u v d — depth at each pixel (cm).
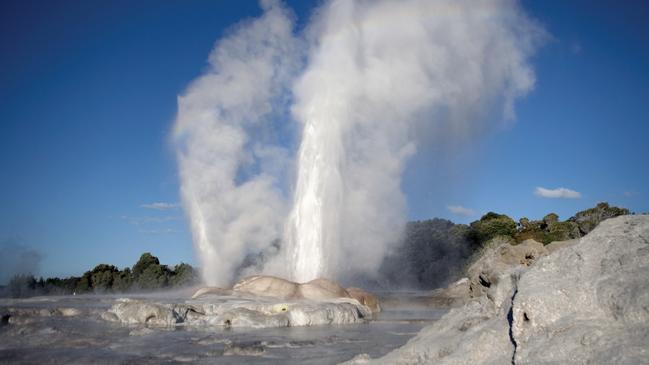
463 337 1199
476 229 9975
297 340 2023
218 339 2033
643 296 880
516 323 1005
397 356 1298
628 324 876
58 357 1647
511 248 4322
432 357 1214
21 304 3186
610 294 936
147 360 1606
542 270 1089
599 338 868
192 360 1609
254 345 1825
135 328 2358
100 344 1908
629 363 773
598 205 9700
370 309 3300
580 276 1026
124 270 8181
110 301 3534
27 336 2084
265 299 2931
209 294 3172
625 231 1112
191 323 2536
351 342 1988
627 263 994
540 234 8519
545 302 983
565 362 854
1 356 1661
